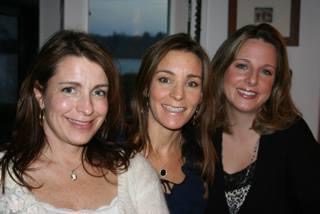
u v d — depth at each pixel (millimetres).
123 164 1320
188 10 2805
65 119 1180
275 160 1778
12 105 2697
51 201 1192
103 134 1366
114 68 1234
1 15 2623
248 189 1768
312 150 1779
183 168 1701
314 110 2799
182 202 1636
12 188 1177
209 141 1791
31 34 2740
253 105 1779
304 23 2748
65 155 1272
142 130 1670
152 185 1343
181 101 1562
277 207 1752
